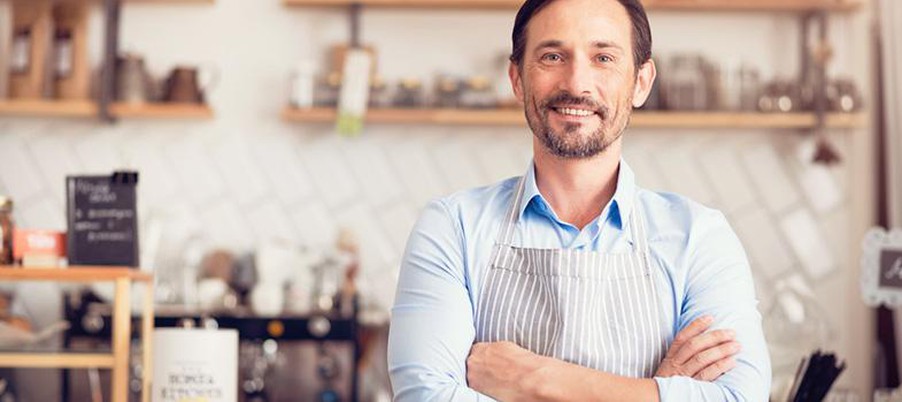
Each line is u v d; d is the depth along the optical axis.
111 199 3.07
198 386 2.87
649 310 2.03
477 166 5.06
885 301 2.93
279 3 5.08
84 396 4.84
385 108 4.88
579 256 2.02
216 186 5.03
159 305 4.53
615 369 2.01
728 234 2.10
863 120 4.88
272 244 4.60
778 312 3.59
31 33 4.84
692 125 4.97
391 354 2.05
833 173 5.10
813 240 5.08
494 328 2.04
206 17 5.07
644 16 2.05
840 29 5.14
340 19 5.07
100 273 2.92
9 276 2.88
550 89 1.99
